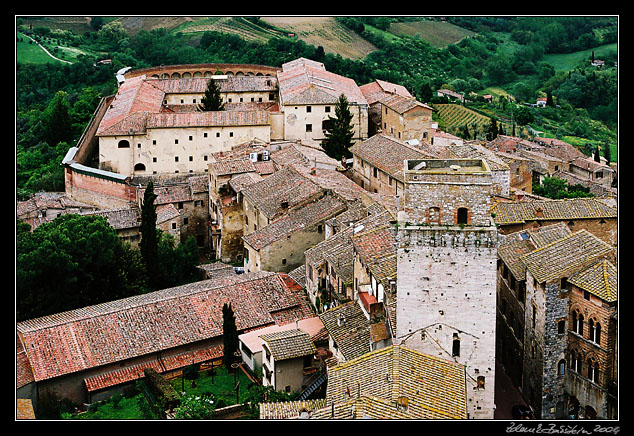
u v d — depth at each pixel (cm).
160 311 9950
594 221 10338
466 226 7006
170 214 14175
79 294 10850
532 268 8112
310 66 19688
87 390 9094
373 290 8488
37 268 10412
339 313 8625
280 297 10388
